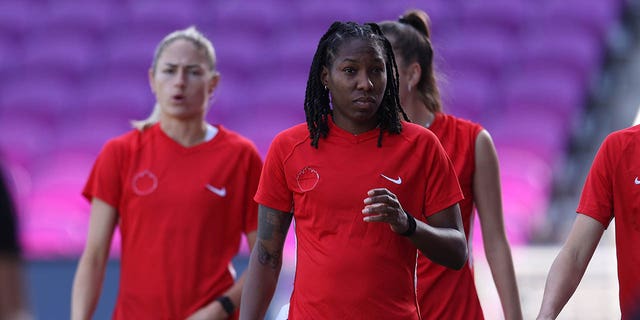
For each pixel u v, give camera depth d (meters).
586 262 13.97
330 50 12.18
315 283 12.30
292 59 57.06
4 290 7.70
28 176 50.91
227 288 17.84
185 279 17.55
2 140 53.38
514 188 44.09
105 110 55.38
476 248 35.41
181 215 17.64
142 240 17.72
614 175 13.76
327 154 12.41
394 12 59.50
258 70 56.94
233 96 54.97
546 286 13.94
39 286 26.70
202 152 18.02
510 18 57.53
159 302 17.56
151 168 17.86
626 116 53.12
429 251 12.12
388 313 12.21
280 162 12.70
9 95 57.06
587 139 52.12
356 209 12.20
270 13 60.16
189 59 18.09
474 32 56.97
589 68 54.72
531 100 52.19
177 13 60.88
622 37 58.12
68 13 61.59
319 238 12.38
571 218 45.19
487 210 15.99
